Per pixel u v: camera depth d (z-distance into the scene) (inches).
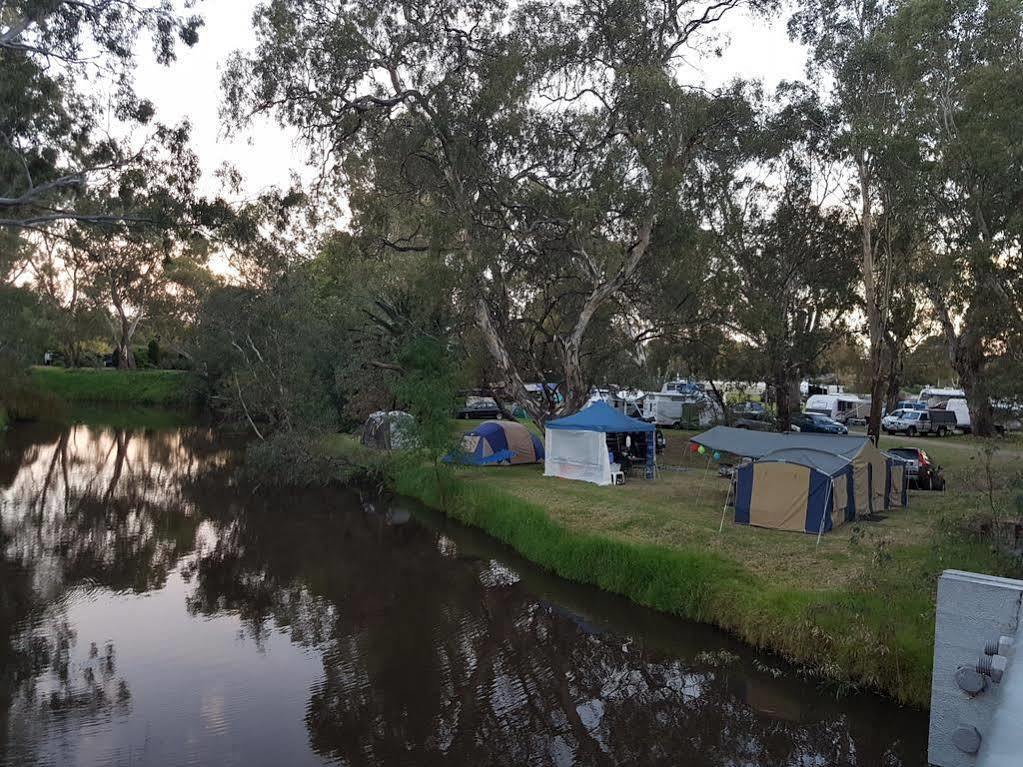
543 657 462.9
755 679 406.6
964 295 746.8
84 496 1001.5
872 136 839.1
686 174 992.2
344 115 932.6
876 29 959.6
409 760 346.0
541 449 1116.5
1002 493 737.0
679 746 355.3
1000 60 695.1
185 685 428.5
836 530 631.8
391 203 1029.8
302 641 495.8
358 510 921.5
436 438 873.5
